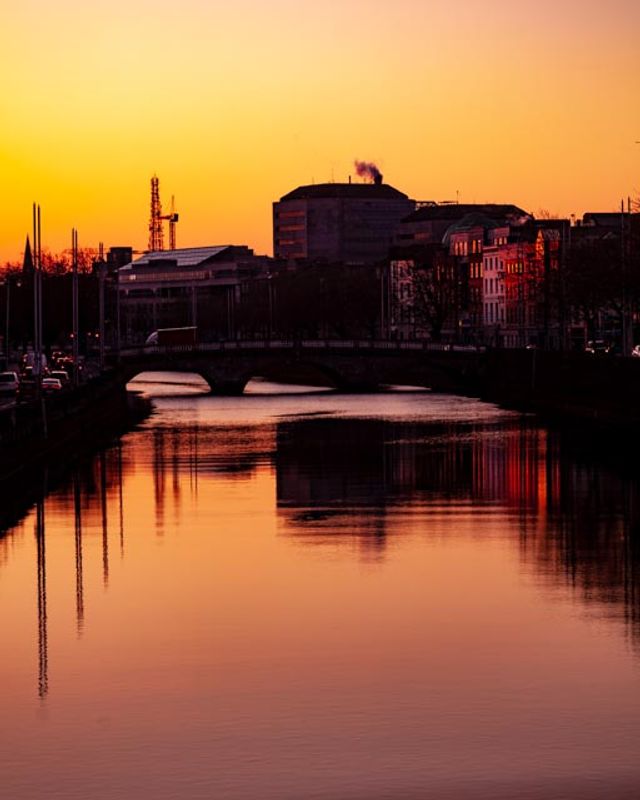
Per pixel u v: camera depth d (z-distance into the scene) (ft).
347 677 244.63
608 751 210.38
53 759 209.87
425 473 503.20
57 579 321.93
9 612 291.17
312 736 217.36
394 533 374.63
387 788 198.18
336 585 312.50
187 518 402.11
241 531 379.55
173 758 209.46
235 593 305.94
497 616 284.00
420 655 256.93
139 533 377.91
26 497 447.01
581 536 368.89
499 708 228.22
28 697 236.43
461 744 213.25
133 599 301.43
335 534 373.61
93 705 232.12
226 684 241.76
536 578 317.83
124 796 196.75
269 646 263.49
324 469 517.96
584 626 275.80
